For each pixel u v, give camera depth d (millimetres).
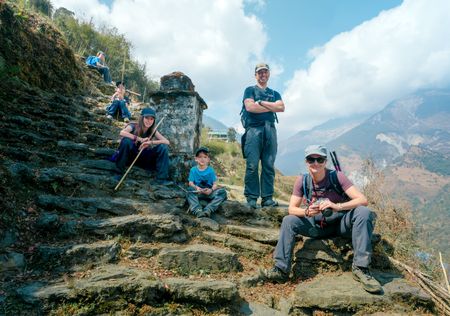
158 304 2666
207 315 2742
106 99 9844
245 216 4551
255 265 3668
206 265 3305
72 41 16641
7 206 3277
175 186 5113
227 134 19281
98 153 5320
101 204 3807
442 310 3314
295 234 3654
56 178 3973
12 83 6613
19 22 7684
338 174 3689
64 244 3105
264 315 2869
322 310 3027
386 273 3635
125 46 19391
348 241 3742
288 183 10836
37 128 5465
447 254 4906
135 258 3191
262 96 4930
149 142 4902
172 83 6781
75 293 2416
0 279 2533
